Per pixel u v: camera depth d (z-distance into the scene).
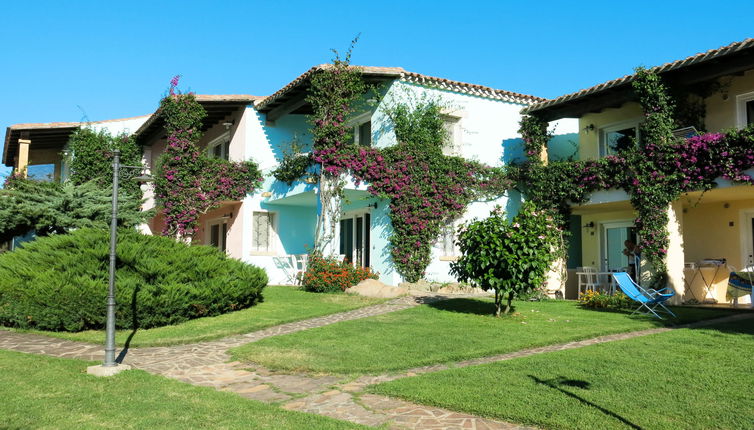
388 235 14.91
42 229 16.14
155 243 11.45
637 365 6.36
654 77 12.60
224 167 17.72
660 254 12.41
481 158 16.56
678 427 4.39
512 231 9.78
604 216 17.14
